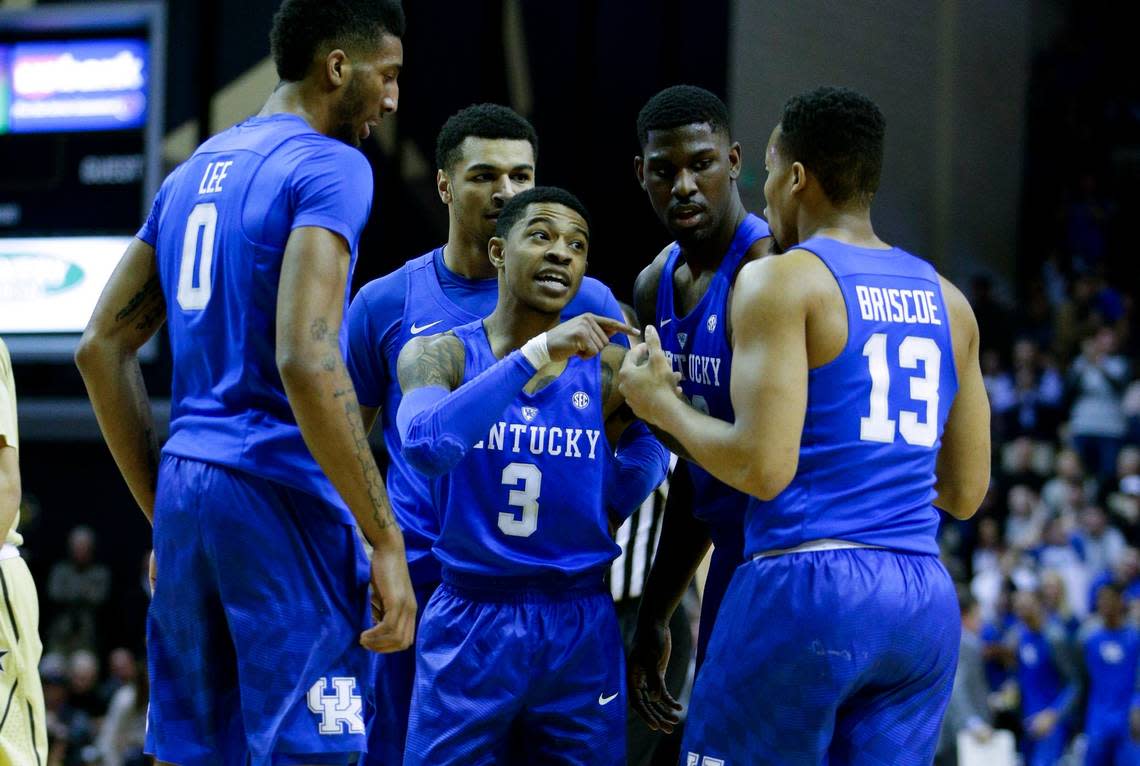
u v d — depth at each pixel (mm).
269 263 10656
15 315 43406
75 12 42469
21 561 13383
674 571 13508
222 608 10977
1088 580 40938
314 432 10273
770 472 10406
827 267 10836
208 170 11203
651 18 39750
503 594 11938
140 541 45031
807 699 10562
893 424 10859
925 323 11109
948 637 10977
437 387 11914
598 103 39781
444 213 40250
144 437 11789
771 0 41250
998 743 29109
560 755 11977
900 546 10789
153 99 42469
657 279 13469
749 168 39844
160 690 11188
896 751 10891
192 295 11070
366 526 10531
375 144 40250
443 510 12273
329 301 10406
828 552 10641
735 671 10883
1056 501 44281
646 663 13453
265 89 42031
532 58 40031
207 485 10719
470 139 13312
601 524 12211
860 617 10500
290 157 10766
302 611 10750
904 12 49781
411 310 13586
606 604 12312
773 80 41188
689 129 12250
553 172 40000
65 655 42250
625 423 12844
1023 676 37812
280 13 11328
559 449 12039
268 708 10602
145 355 40062
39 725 13266
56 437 44281
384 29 11344
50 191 43281
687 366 12859
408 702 13000
